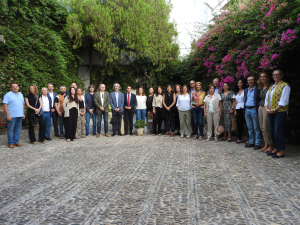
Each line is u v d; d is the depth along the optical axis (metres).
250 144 6.22
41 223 2.26
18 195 3.02
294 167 4.11
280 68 6.52
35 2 12.17
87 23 15.12
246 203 2.66
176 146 6.56
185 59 15.70
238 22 8.19
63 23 14.85
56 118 8.73
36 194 3.04
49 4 13.04
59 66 12.89
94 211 2.52
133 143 7.17
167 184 3.35
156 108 9.18
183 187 3.22
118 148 6.33
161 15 16.14
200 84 8.15
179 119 8.75
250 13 7.58
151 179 3.58
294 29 5.31
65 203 2.74
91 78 17.36
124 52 17.44
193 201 2.74
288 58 6.22
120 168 4.26
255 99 5.80
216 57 10.20
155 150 5.97
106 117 9.07
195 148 6.21
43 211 2.54
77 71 17.33
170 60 17.22
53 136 8.98
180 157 5.10
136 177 3.70
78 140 7.91
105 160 4.92
